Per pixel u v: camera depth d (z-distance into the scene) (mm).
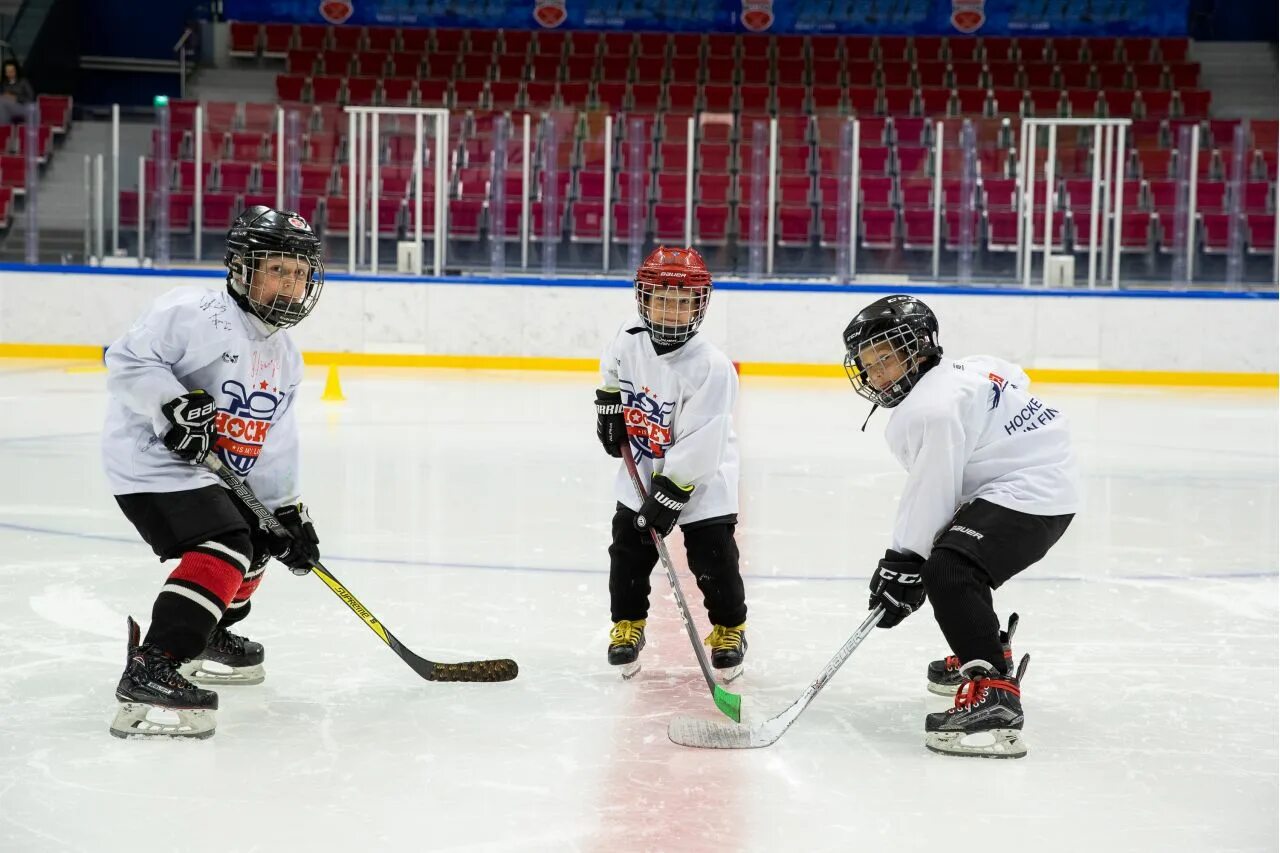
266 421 3717
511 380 13906
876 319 3568
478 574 5609
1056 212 16969
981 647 3545
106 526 6395
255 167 17000
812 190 17375
